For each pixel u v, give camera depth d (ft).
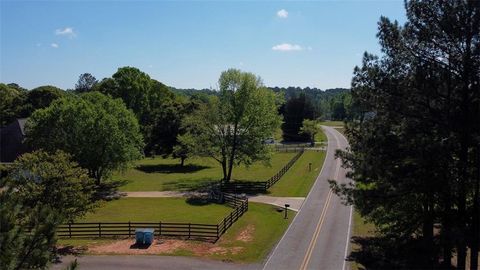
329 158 272.72
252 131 193.77
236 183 185.37
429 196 69.62
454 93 67.56
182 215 141.90
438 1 66.95
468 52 64.95
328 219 135.23
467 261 90.12
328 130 486.38
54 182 104.12
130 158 182.29
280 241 112.88
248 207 151.74
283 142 391.45
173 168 251.80
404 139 66.59
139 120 311.88
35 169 102.78
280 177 211.41
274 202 159.33
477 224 66.28
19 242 33.06
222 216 140.26
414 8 69.31
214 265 94.79
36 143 169.68
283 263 96.22
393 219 85.71
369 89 72.18
